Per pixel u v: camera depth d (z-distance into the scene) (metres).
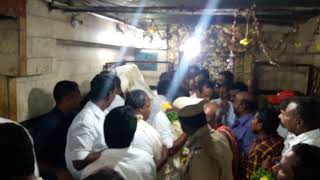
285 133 3.04
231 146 2.31
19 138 0.86
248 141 2.89
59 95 2.47
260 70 5.98
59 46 3.34
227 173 1.97
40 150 2.33
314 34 4.38
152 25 5.68
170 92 3.48
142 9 2.98
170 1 3.47
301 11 3.51
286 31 5.75
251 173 2.26
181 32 6.61
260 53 6.06
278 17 4.36
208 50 6.51
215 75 6.50
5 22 2.45
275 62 5.87
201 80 4.04
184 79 4.22
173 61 6.75
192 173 1.98
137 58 6.96
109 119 1.63
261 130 2.36
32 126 2.84
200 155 1.98
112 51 5.40
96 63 4.62
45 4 2.87
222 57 6.43
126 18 5.06
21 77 2.64
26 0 2.53
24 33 2.51
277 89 5.86
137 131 2.04
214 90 4.37
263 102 5.82
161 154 2.22
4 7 2.25
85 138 2.00
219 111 3.43
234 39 5.80
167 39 6.71
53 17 3.03
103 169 1.16
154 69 6.88
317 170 1.03
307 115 1.99
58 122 2.44
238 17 4.30
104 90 2.18
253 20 3.82
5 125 0.88
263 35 5.84
